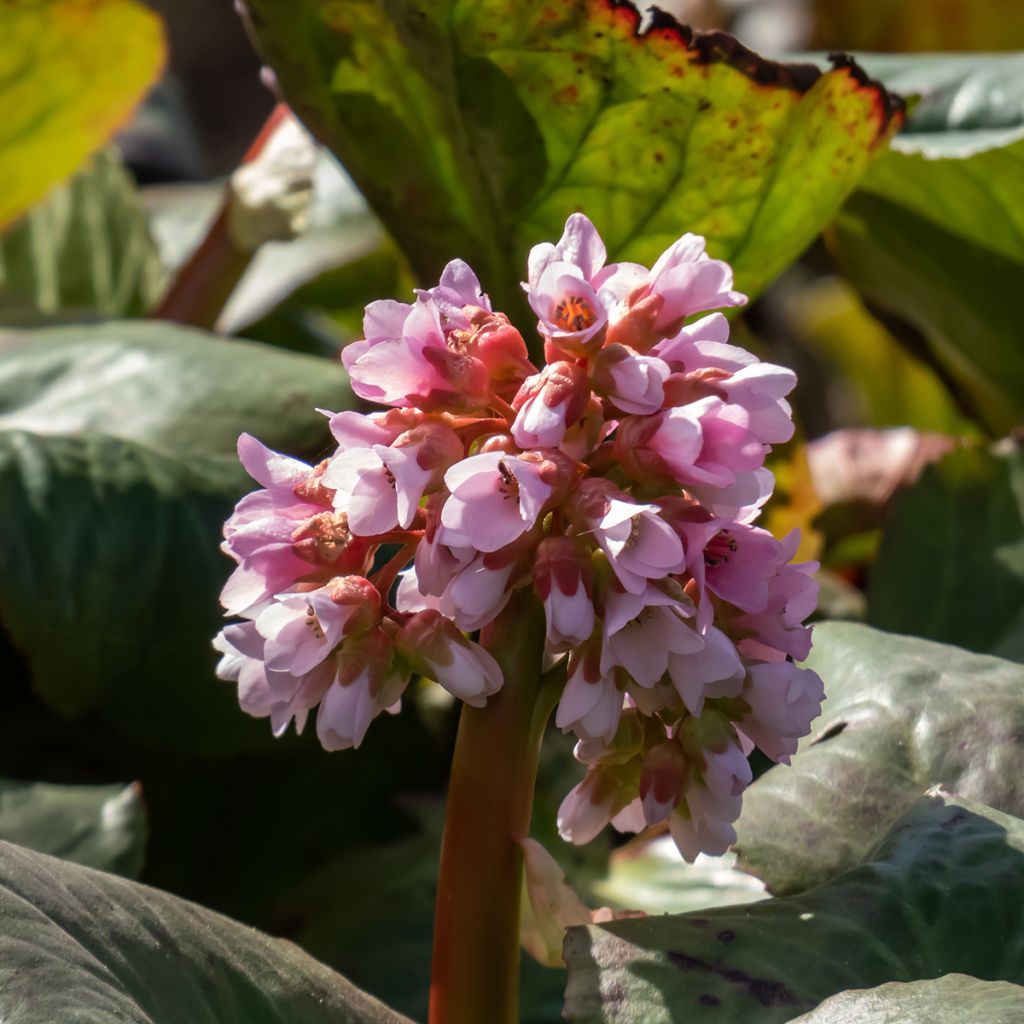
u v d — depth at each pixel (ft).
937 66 2.40
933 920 1.38
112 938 1.32
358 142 1.95
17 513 1.86
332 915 1.91
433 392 1.35
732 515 1.35
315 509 1.39
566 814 1.44
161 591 1.90
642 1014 1.33
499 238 1.98
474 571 1.33
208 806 2.06
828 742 1.61
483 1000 1.40
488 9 1.78
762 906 1.40
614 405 1.36
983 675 1.63
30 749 2.02
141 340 2.21
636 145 1.89
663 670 1.32
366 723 1.34
